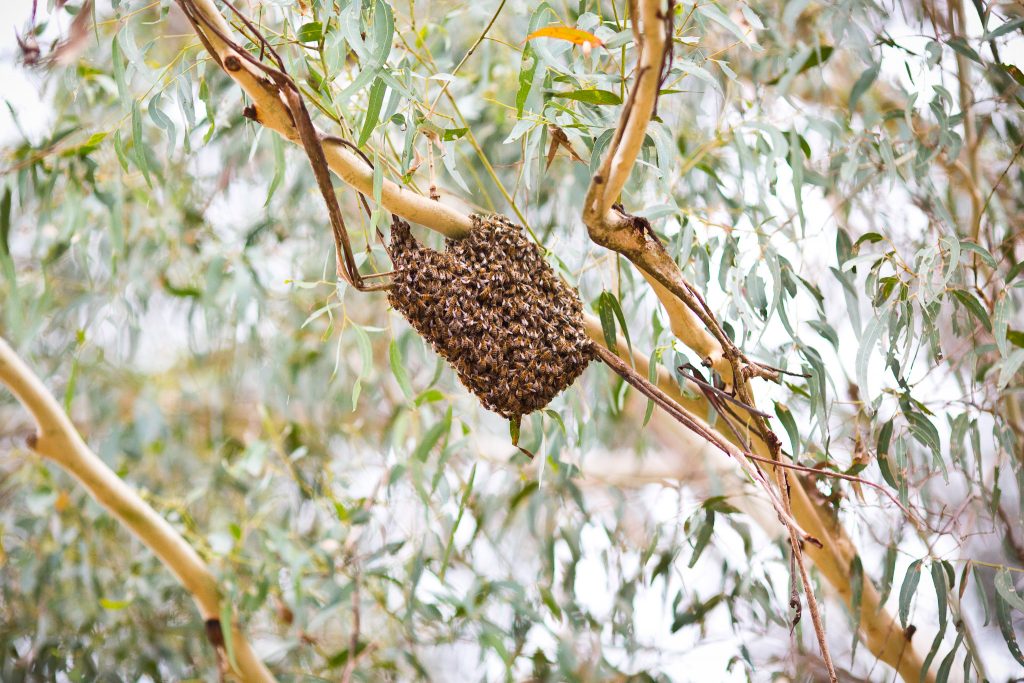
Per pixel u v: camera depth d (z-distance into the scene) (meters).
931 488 2.69
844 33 2.55
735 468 2.93
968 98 2.67
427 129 2.39
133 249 2.88
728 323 2.51
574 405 2.68
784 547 2.77
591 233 2.25
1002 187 2.75
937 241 2.44
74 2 2.55
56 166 2.71
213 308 2.89
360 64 2.33
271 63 2.39
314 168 2.19
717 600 2.84
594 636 2.88
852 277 2.61
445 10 2.83
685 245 2.51
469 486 2.67
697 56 2.50
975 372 2.53
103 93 2.84
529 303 2.23
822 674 2.85
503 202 2.91
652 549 2.77
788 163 2.66
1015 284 2.42
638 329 2.94
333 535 2.89
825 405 2.52
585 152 2.79
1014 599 2.46
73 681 2.92
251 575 2.91
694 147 2.82
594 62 2.45
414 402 2.62
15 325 2.66
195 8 2.17
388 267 2.71
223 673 2.68
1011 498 2.80
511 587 2.82
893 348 2.47
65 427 2.61
